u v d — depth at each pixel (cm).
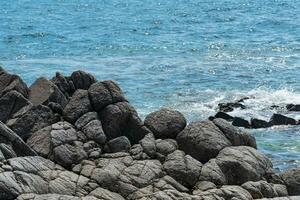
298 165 3422
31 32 8956
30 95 2902
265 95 4931
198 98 4850
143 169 2508
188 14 11312
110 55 6962
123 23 9975
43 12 12212
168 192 2369
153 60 6562
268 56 6694
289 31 8675
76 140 2655
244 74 5712
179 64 6281
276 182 2584
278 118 4147
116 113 2769
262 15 10819
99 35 8600
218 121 2781
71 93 3002
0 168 2308
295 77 5572
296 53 6862
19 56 6956
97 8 13062
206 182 2473
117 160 2584
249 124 4109
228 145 2680
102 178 2448
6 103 2784
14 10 12669
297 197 2427
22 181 2289
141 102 4725
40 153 2592
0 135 2502
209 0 14712
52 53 7156
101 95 2823
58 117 2795
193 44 7638
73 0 15512
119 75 5738
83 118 2759
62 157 2558
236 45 7494
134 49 7325
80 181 2427
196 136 2669
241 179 2528
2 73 2930
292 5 12838
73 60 6656
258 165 2584
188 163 2534
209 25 9550
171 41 7931
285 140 3856
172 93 4997
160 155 2623
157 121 2803
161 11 12050
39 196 2233
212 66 6131
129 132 2791
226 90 5106
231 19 10294
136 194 2400
